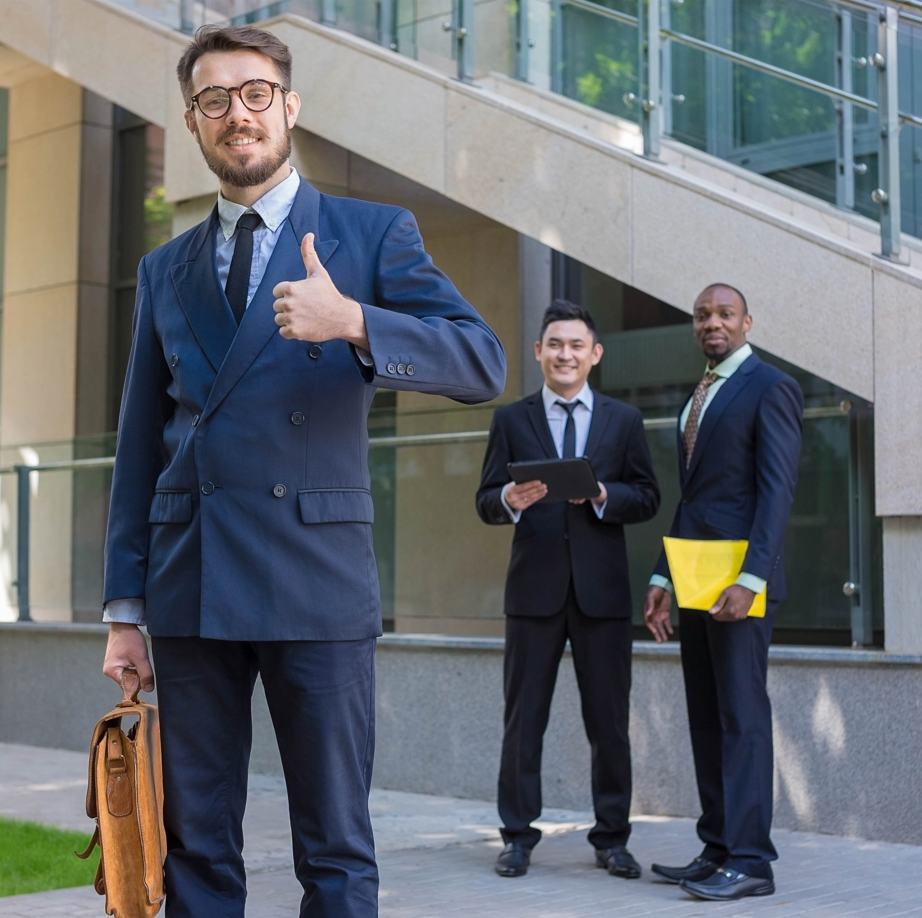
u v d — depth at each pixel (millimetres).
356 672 2309
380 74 6734
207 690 2350
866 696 4945
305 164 7012
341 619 2275
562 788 5781
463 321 2314
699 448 4316
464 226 8047
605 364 7648
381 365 2123
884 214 5324
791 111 5738
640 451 4684
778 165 5793
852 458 5402
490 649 6004
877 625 5312
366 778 2352
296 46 7098
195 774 2350
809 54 5668
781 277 5398
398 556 6559
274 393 2293
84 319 10305
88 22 7902
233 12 7430
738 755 4078
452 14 6570
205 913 2328
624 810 4480
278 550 2268
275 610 2246
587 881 4277
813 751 5066
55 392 10391
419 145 6559
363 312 2127
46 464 8219
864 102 5461
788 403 4227
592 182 5953
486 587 6195
